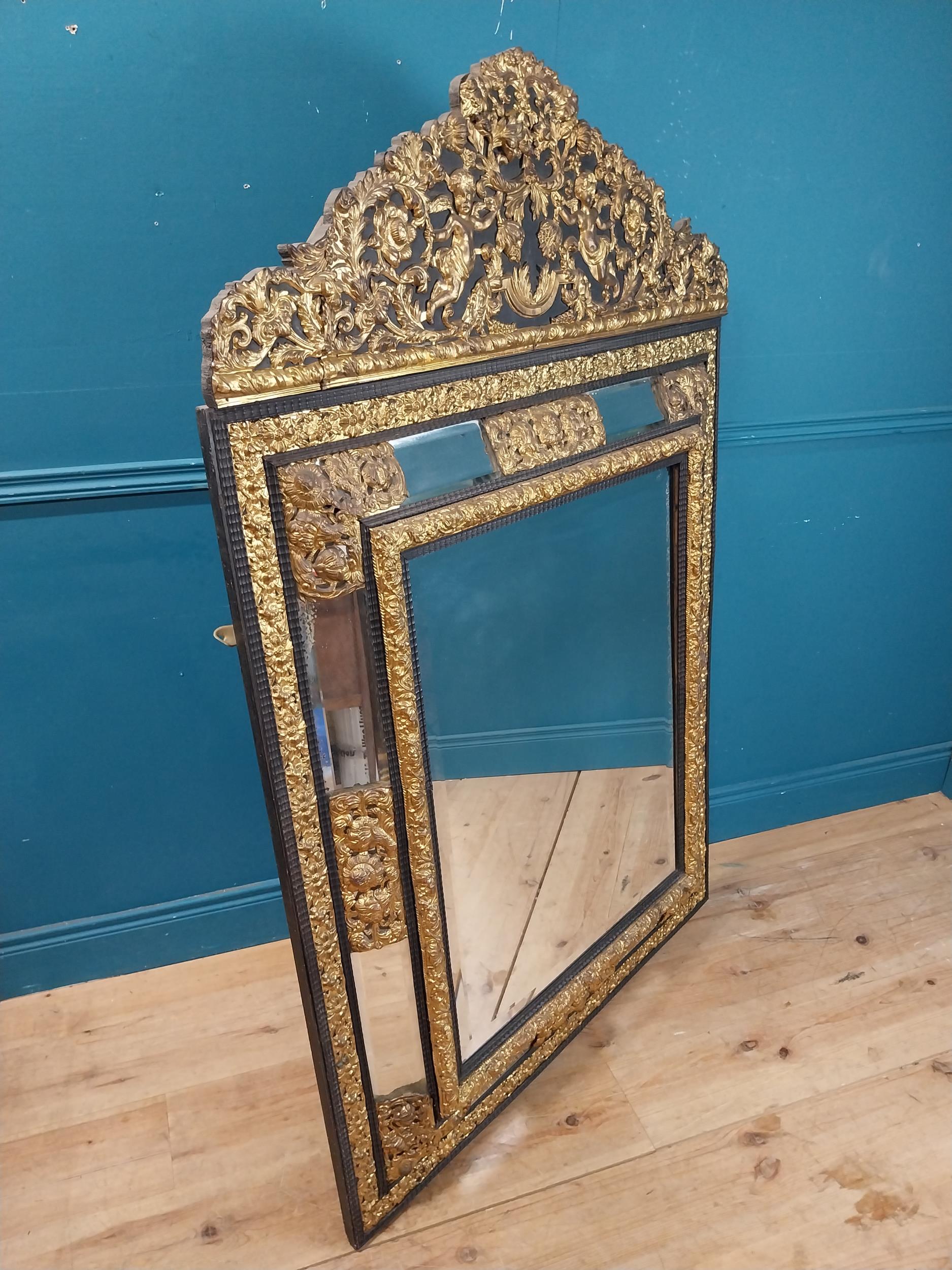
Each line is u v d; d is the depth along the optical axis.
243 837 1.81
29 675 1.56
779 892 1.96
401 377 1.01
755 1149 1.39
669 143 1.54
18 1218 1.35
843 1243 1.25
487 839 1.30
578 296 1.23
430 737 1.15
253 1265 1.27
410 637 1.07
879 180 1.67
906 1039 1.57
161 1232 1.32
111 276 1.36
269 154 1.37
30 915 1.74
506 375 1.15
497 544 1.20
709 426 1.52
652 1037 1.61
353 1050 1.16
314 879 1.06
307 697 1.00
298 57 1.33
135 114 1.29
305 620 0.98
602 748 1.49
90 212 1.32
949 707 2.22
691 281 1.44
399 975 1.19
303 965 1.07
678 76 1.50
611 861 1.57
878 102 1.62
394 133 1.42
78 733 1.62
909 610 2.07
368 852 1.11
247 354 0.86
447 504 1.08
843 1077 1.51
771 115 1.57
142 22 1.25
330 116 1.38
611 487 1.35
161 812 1.73
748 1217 1.29
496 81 1.05
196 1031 1.68
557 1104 1.49
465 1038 1.31
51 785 1.64
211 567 1.58
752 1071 1.53
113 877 1.75
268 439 0.90
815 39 1.54
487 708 1.25
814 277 1.71
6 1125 1.51
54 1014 1.73
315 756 1.03
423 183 0.99
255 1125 1.49
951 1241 1.24
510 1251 1.27
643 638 1.52
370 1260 1.27
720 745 2.06
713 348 1.53
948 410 1.89
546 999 1.45
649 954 1.68
